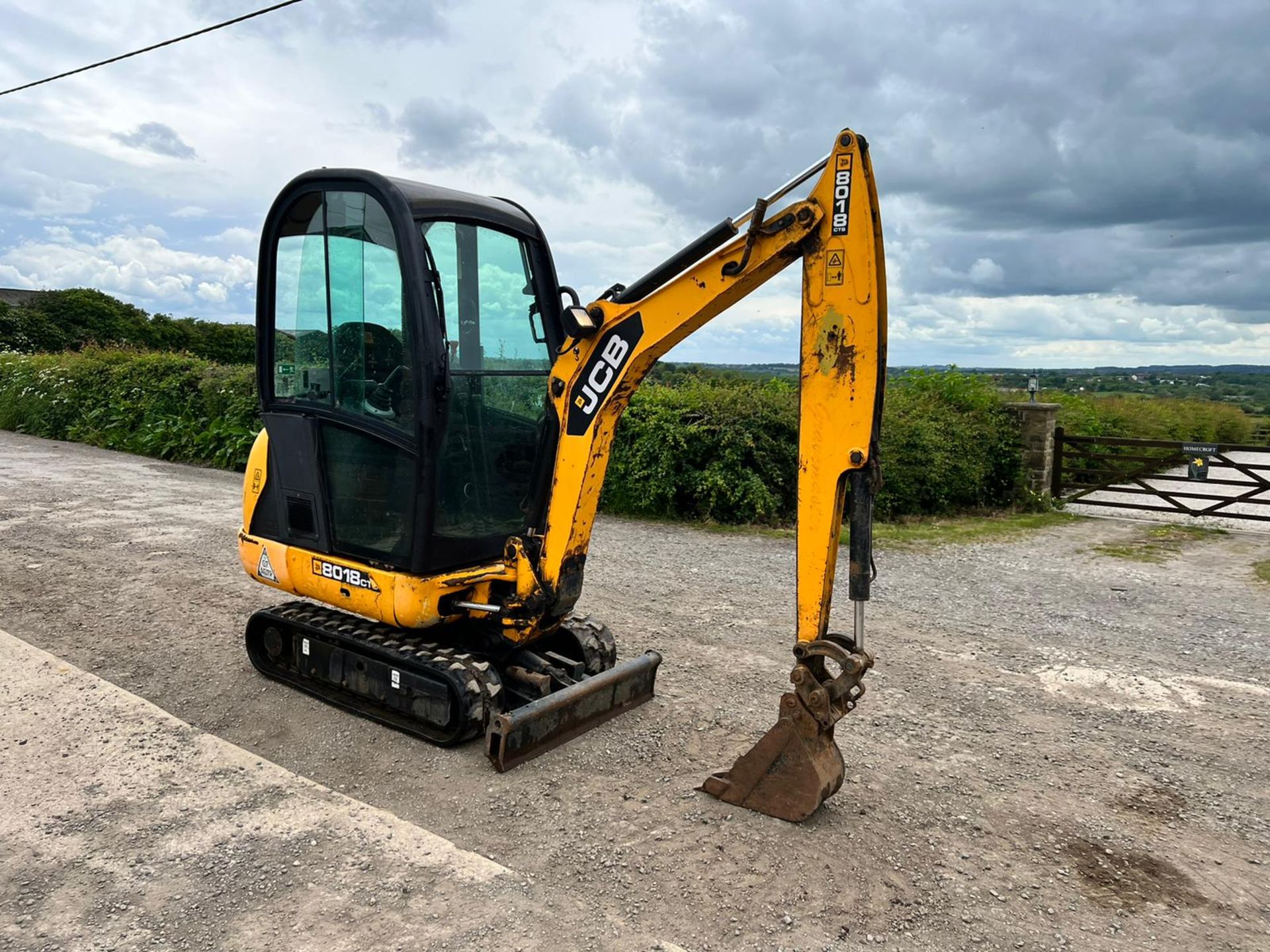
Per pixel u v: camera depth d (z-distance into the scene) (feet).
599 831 12.78
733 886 11.50
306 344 16.43
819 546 12.46
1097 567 30.37
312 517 16.65
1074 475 42.75
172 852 12.06
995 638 22.09
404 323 14.58
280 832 12.55
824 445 12.30
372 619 16.97
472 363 15.64
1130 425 62.23
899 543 33.83
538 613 15.40
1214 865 12.33
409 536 14.97
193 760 14.62
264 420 17.38
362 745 15.44
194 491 41.01
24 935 10.37
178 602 23.36
